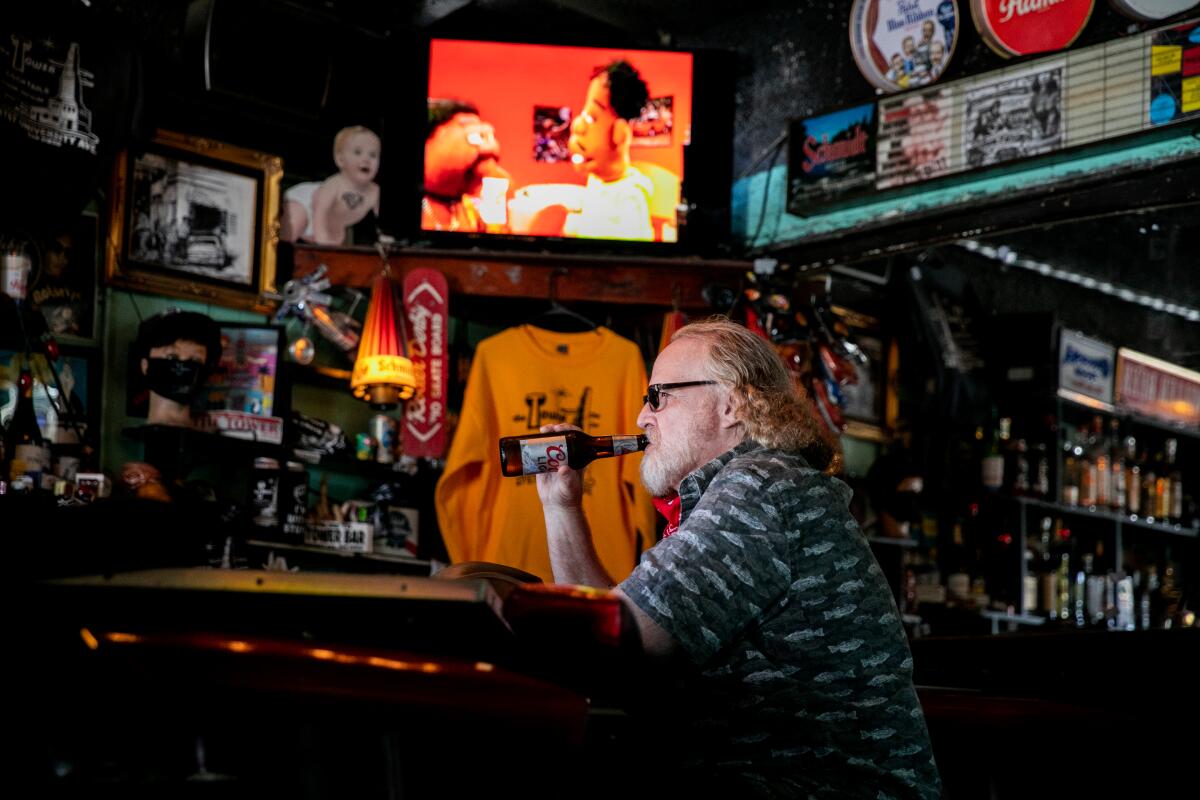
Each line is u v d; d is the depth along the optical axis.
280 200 5.09
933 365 6.64
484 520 5.05
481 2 5.47
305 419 4.89
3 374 4.28
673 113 5.34
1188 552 8.38
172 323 4.40
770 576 1.93
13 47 4.17
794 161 5.30
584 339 5.13
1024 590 6.97
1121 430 7.89
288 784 1.54
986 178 4.77
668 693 2.00
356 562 4.96
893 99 4.99
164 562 1.69
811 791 1.88
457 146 5.23
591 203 5.25
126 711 1.55
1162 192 4.39
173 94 4.83
